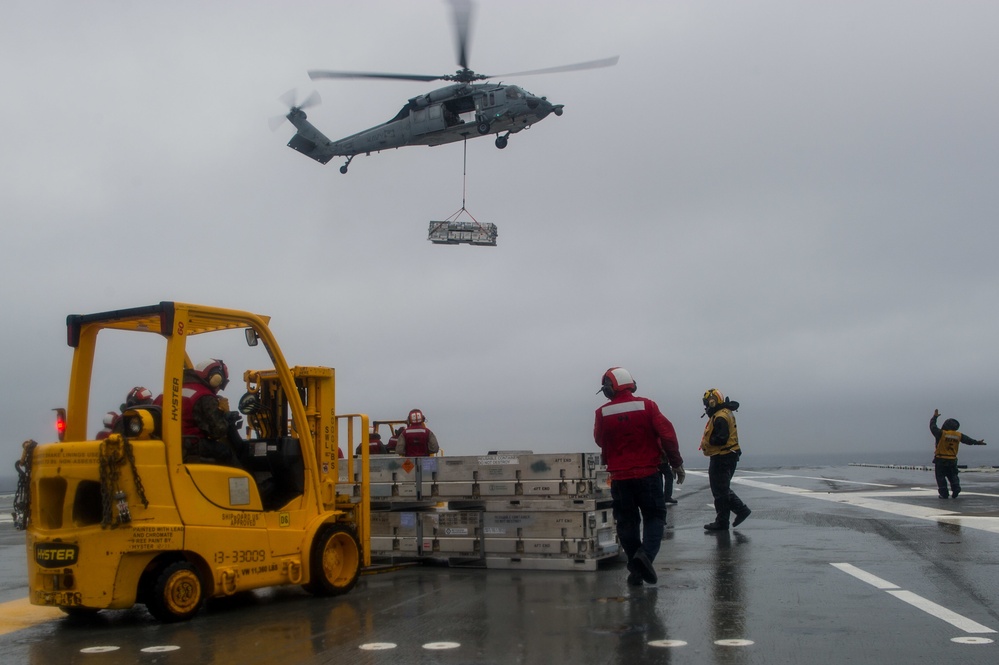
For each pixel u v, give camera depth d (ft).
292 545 25.44
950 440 54.60
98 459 21.93
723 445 40.96
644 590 25.43
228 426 25.29
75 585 21.66
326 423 28.09
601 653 17.98
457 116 77.56
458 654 18.22
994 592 23.62
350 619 22.45
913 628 19.51
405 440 45.68
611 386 27.78
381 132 83.10
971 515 43.09
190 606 22.84
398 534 33.01
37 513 22.81
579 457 30.35
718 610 22.09
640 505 26.91
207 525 23.35
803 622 20.39
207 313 24.20
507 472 31.48
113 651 19.57
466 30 76.69
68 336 24.91
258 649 19.29
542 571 30.27
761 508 51.65
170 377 23.08
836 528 39.78
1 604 26.43
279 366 26.27
